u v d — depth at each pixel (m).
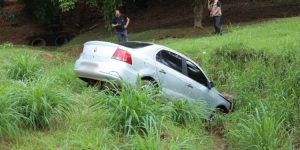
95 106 7.80
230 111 10.81
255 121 7.36
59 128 7.23
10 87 7.48
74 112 7.82
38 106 7.10
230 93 12.14
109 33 25.11
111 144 6.60
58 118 7.38
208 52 13.99
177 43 16.45
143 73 9.51
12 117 6.79
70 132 7.05
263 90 10.90
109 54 9.51
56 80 10.03
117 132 7.04
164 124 7.36
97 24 30.05
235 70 12.82
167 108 7.82
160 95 8.05
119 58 9.38
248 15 23.91
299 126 8.82
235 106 10.91
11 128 6.62
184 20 25.97
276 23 18.61
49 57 16.72
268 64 12.33
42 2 30.38
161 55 10.09
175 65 10.26
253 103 9.92
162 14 28.98
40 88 7.25
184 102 8.55
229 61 13.39
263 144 7.13
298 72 10.56
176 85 10.09
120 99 7.34
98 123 7.45
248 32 16.42
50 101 7.23
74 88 9.94
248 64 12.88
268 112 8.61
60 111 7.28
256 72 11.57
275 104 9.22
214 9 17.95
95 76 9.45
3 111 6.73
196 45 14.98
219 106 10.96
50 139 6.75
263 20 21.38
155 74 9.71
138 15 29.84
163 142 6.66
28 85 7.63
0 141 6.56
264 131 7.21
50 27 30.50
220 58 13.68
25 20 31.92
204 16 25.48
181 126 8.23
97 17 31.25
